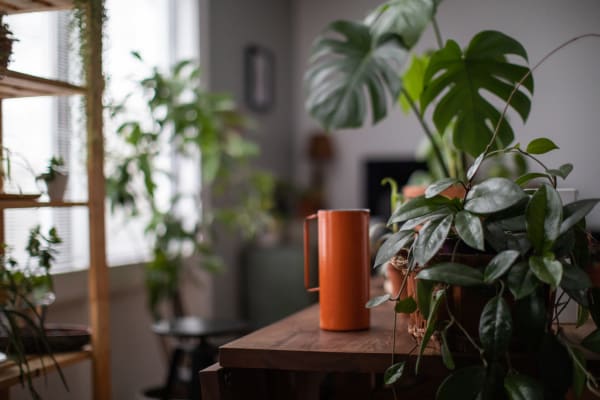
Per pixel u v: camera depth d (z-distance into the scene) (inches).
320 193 200.2
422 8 77.1
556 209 39.7
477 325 43.2
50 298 80.0
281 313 167.5
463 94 72.5
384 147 206.5
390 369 43.8
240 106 178.1
